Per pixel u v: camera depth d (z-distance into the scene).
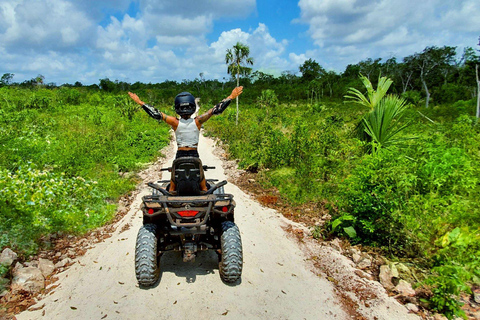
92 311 3.53
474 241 3.89
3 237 4.71
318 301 3.79
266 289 4.01
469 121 11.47
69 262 4.62
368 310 3.62
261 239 5.48
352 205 5.35
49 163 8.71
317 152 10.34
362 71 67.25
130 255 4.81
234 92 3.93
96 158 10.55
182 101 3.83
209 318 3.46
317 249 5.13
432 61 49.91
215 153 13.75
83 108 26.11
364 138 9.97
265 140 11.90
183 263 4.59
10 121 13.43
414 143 8.01
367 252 4.91
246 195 7.93
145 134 16.73
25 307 3.58
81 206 6.51
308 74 86.00
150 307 3.62
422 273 4.21
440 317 3.46
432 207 4.80
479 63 36.78
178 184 3.76
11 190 6.04
